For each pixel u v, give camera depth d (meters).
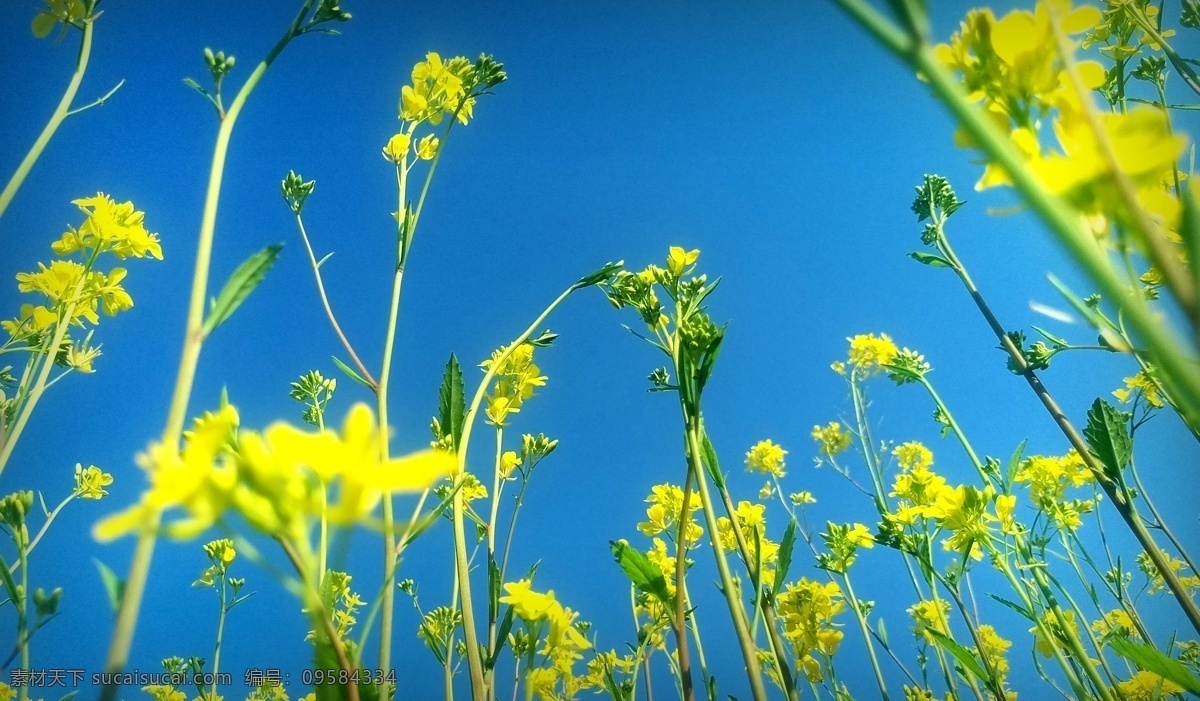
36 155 0.21
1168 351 0.05
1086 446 0.29
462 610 0.23
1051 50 0.07
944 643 0.29
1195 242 0.06
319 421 0.35
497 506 0.29
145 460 0.08
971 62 0.08
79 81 0.23
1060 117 0.07
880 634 0.40
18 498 0.24
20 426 0.25
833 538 0.39
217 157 0.16
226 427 0.09
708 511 0.21
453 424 0.25
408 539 0.21
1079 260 0.05
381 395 0.24
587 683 0.31
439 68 0.31
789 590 0.36
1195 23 0.28
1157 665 0.19
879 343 0.56
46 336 0.31
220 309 0.14
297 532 0.09
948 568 0.39
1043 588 0.31
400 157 0.29
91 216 0.32
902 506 0.38
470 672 0.22
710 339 0.22
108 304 0.32
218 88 0.17
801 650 0.35
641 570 0.22
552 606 0.20
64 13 0.23
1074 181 0.06
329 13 0.18
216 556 0.47
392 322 0.25
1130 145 0.06
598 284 0.28
